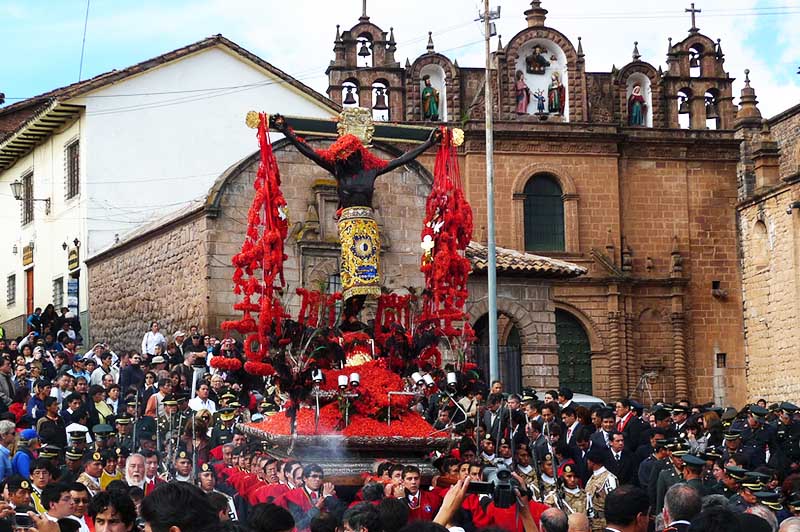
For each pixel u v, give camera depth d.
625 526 10.07
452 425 16.05
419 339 15.43
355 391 14.35
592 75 54.53
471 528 13.36
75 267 40.56
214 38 41.09
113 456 16.30
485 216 51.62
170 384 21.17
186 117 40.94
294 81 42.00
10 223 48.59
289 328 14.46
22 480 13.48
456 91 52.88
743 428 22.17
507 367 36.44
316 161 14.97
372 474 14.18
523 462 17.88
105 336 37.88
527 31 53.50
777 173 51.59
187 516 6.92
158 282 33.84
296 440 14.10
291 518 8.84
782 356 49.50
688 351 53.09
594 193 52.84
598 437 19.17
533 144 52.47
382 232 32.44
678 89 55.22
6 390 23.36
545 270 37.16
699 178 54.47
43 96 48.59
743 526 10.40
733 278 53.84
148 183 40.34
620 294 52.34
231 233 31.00
